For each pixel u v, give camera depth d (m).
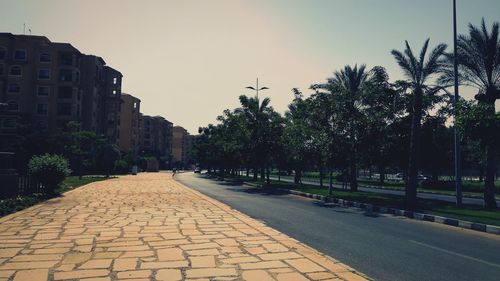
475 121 15.12
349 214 14.04
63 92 57.06
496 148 16.64
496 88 18.72
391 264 6.59
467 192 30.12
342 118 21.47
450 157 41.75
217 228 9.34
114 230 8.97
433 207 16.25
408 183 17.80
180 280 5.12
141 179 40.12
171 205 14.56
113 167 55.06
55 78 56.88
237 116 40.50
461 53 18.97
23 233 8.52
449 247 8.23
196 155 83.88
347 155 21.52
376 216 13.73
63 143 44.03
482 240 9.31
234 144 39.28
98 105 68.56
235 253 6.70
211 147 58.56
